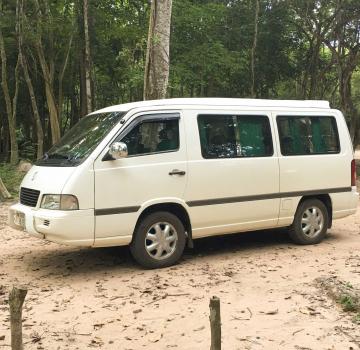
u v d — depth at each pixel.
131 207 6.59
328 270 6.70
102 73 23.39
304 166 8.09
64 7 18.70
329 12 23.97
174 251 6.98
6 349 4.41
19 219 6.84
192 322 4.96
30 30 17.98
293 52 25.84
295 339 4.54
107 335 4.72
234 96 24.88
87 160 6.39
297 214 8.11
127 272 6.73
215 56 19.38
